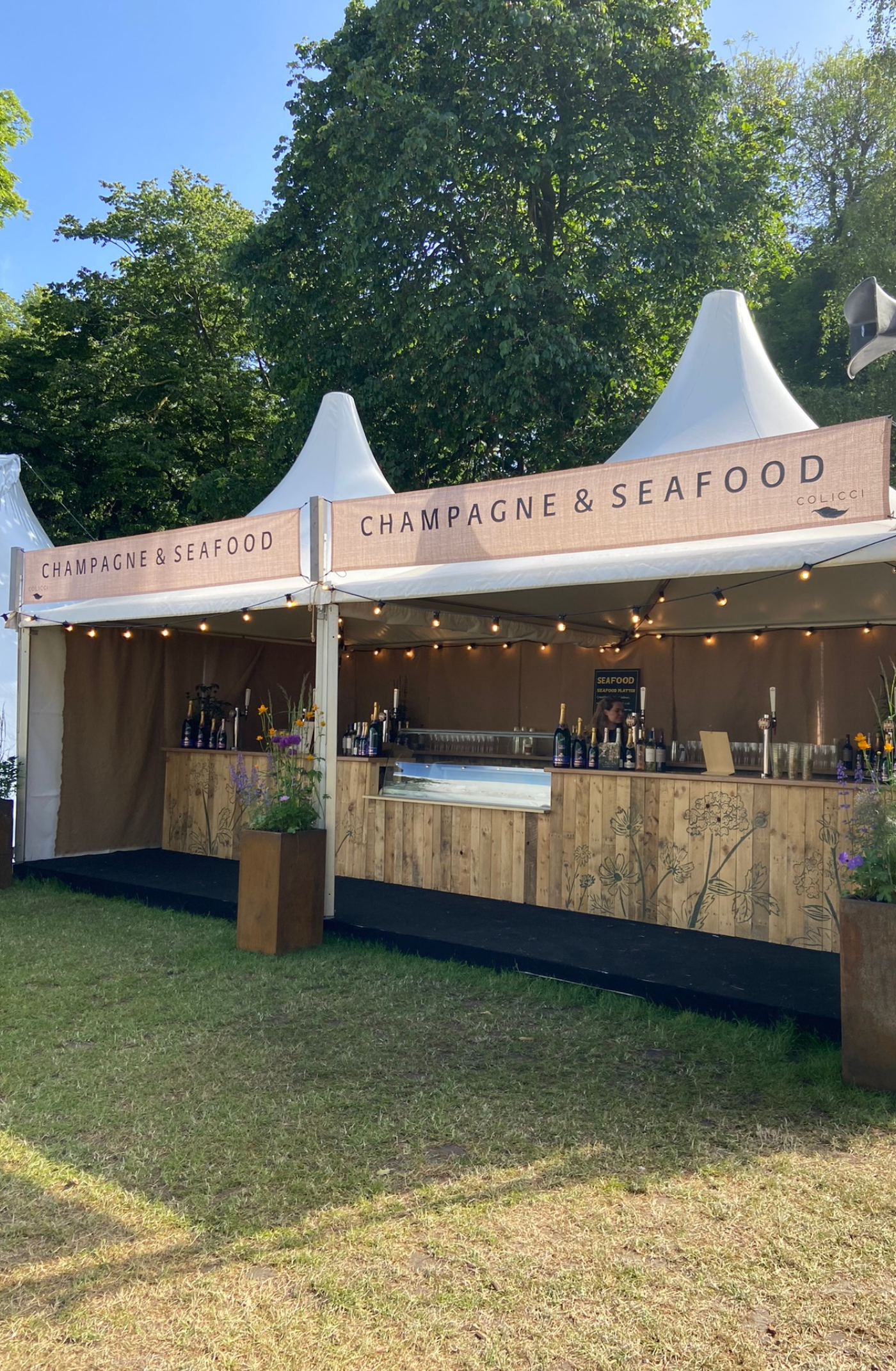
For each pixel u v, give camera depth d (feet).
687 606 26.43
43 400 56.90
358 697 36.55
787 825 18.89
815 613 25.90
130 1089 12.37
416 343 41.91
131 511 61.57
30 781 27.84
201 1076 12.80
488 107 37.35
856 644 26.14
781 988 15.49
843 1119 11.39
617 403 43.60
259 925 19.03
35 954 18.88
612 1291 8.05
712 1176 10.05
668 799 20.59
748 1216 9.25
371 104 38.01
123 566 23.79
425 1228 9.04
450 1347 7.36
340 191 42.52
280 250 45.70
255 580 20.80
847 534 14.78
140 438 57.16
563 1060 13.39
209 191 63.67
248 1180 9.96
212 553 21.61
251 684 34.09
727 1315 7.73
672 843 20.47
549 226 43.16
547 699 31.76
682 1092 12.23
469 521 17.57
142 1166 10.26
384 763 25.57
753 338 22.76
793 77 66.90
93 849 29.35
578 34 36.70
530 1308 7.82
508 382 38.24
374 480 26.32
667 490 15.23
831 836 18.29
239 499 51.47
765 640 27.63
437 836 24.20
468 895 23.41
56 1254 8.64
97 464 58.65
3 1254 8.67
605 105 39.63
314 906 19.51
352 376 44.55
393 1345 7.38
